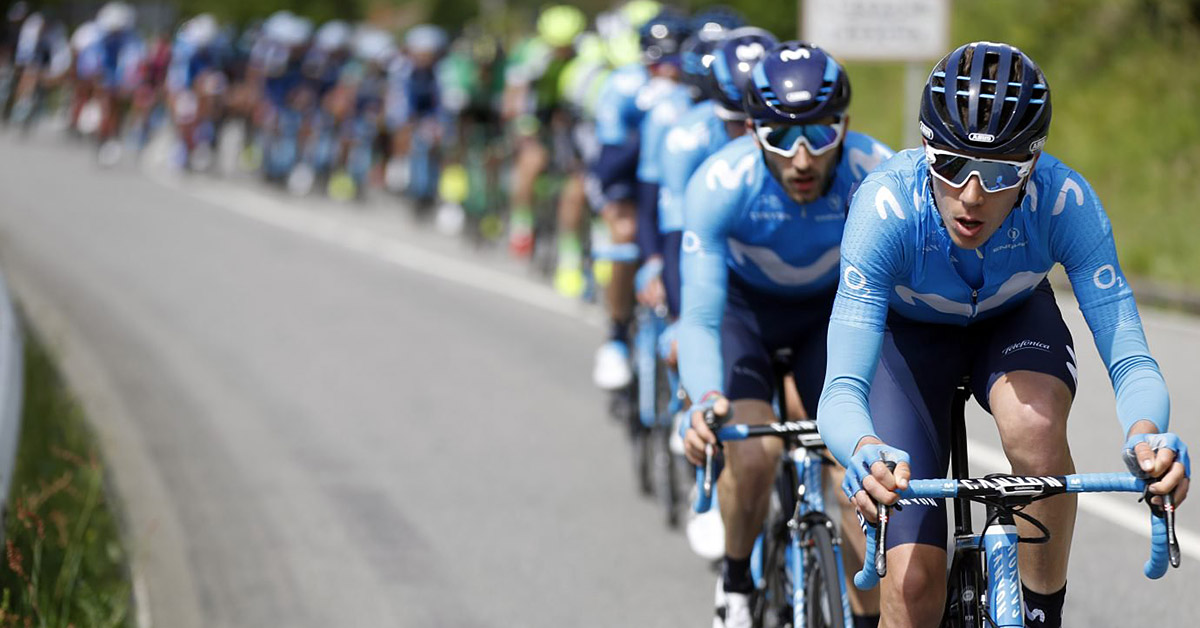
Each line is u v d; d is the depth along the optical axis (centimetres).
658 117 2091
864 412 1069
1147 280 3634
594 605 1761
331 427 2600
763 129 1327
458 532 2038
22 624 1516
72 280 4056
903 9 3466
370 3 13712
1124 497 2055
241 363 3114
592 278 3791
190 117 7056
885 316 1110
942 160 1021
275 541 1991
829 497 1656
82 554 1758
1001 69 995
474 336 3431
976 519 1944
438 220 5641
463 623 1706
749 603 1450
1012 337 1162
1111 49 5253
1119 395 1062
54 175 6738
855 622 1329
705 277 1402
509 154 5000
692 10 6850
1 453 1712
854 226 1107
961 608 1086
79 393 2759
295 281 4184
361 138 6372
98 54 7956
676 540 2012
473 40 5103
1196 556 1789
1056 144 4897
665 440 2080
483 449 2466
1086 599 1688
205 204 5947
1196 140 4538
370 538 2008
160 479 2256
